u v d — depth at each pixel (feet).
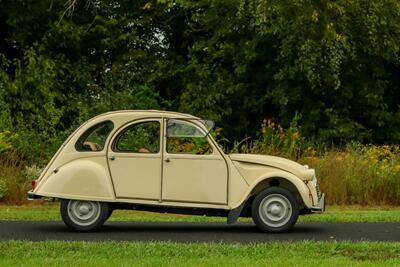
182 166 51.24
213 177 51.26
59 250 42.34
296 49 104.22
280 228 51.90
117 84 113.19
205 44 115.65
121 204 52.03
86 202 51.65
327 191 83.66
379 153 90.99
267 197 51.88
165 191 51.13
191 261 38.86
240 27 112.68
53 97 108.78
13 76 115.96
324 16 94.48
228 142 113.09
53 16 115.85
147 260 39.11
